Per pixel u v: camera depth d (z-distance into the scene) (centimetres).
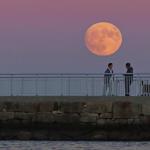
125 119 10356
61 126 10438
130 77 10462
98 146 9769
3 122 10488
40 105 10450
